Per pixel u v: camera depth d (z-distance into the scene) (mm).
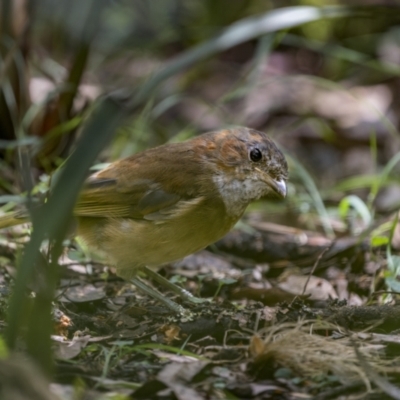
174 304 9594
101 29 16656
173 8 18000
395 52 19516
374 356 7520
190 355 7586
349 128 18031
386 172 12977
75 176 6074
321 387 7082
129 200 9844
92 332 8555
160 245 9883
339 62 19734
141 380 7176
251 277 11406
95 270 11055
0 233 11992
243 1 19703
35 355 6242
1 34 13711
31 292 8328
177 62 8688
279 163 10094
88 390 6828
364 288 10859
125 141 15102
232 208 10070
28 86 14250
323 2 19594
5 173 13344
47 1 13734
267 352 7312
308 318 8523
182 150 10047
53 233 6121
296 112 18359
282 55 20344
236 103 18578
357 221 13547
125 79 18625
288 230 13133
